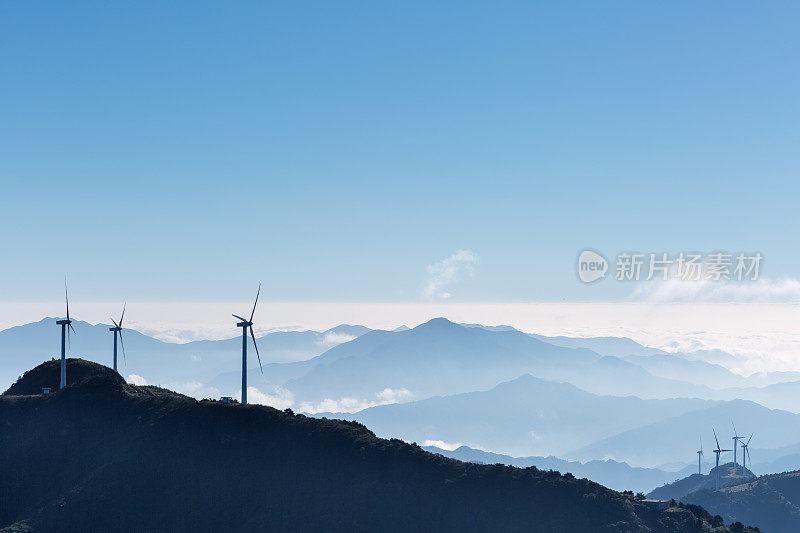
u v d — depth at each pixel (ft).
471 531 646.74
